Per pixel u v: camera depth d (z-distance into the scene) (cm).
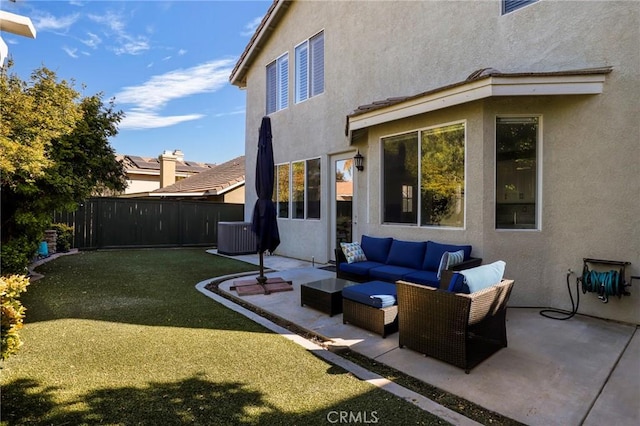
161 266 852
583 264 477
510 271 511
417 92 678
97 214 1185
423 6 668
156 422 243
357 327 430
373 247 635
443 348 331
